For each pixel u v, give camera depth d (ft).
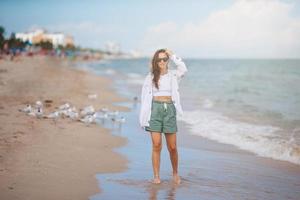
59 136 31.73
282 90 84.38
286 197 20.03
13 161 23.27
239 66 295.28
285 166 26.11
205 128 40.16
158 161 22.20
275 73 170.19
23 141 28.50
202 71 203.41
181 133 37.76
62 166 23.32
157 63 21.99
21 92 61.93
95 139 32.24
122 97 70.69
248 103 62.18
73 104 53.78
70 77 114.11
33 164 23.06
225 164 26.43
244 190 21.02
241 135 36.14
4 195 17.99
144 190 20.51
